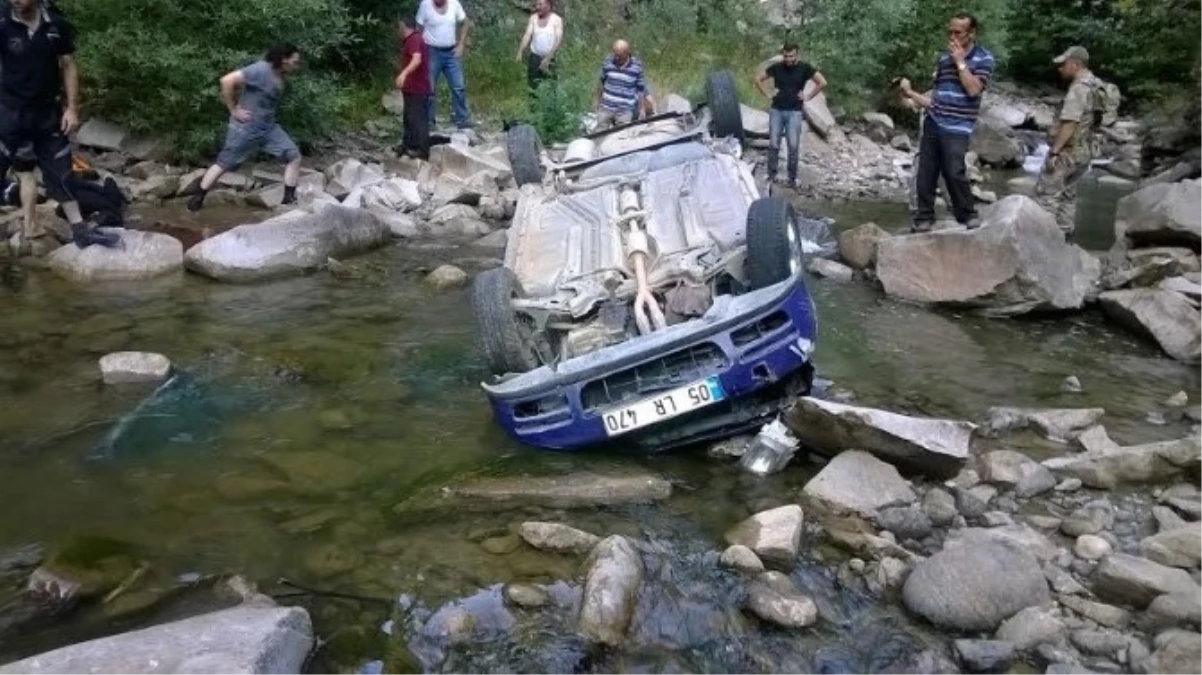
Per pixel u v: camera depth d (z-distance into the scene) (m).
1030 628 3.52
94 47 10.17
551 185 7.14
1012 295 7.16
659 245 5.88
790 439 4.99
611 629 3.65
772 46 17.47
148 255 8.07
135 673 3.07
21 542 4.30
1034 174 13.70
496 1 16.38
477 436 5.33
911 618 3.74
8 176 9.02
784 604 3.73
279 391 5.89
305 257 8.33
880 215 10.71
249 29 10.73
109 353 6.35
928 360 6.38
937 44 16.64
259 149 10.43
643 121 9.41
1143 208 8.28
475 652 3.59
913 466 4.70
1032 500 4.54
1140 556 3.96
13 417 5.46
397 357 6.45
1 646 3.60
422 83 11.36
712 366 4.97
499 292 5.42
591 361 4.96
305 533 4.38
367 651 3.61
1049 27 21.19
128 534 4.36
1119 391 5.89
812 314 5.29
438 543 4.30
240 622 3.41
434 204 10.37
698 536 4.33
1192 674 3.21
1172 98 14.05
